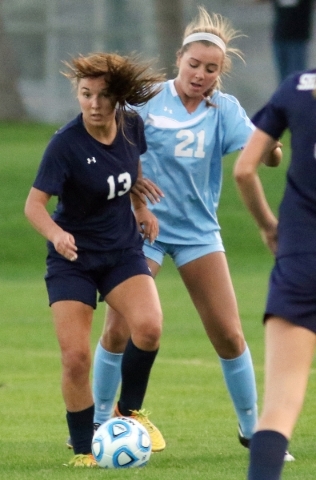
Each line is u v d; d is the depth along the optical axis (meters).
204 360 38.84
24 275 64.62
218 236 24.38
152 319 21.28
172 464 21.70
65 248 20.22
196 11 113.12
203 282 23.72
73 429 21.62
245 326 45.59
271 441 15.05
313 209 15.93
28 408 29.94
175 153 23.91
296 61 90.00
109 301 21.70
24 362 38.47
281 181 80.75
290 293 15.80
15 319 48.34
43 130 104.00
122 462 21.20
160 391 32.66
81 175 21.06
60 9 116.06
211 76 23.61
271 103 16.55
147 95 21.97
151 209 24.05
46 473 20.56
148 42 114.12
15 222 74.44
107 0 115.00
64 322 21.05
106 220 21.50
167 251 24.28
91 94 20.67
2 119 109.38
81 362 20.97
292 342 15.63
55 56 115.69
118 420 21.70
